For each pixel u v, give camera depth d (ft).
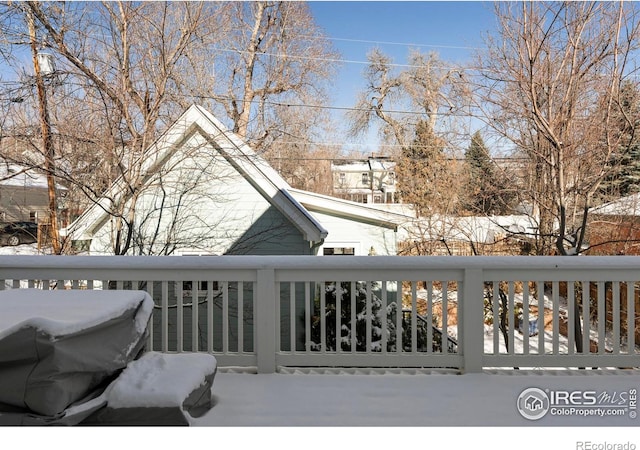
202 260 10.73
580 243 24.50
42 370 6.56
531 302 35.53
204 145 23.95
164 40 24.58
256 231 25.20
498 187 29.17
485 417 8.51
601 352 10.84
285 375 10.63
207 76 37.42
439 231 35.29
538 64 24.86
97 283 22.95
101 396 7.36
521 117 26.45
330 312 20.71
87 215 24.53
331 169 84.94
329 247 30.48
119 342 7.95
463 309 10.73
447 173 40.65
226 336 10.91
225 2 32.89
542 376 10.53
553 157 25.55
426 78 55.26
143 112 24.80
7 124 22.72
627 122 23.17
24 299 8.26
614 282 10.76
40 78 22.58
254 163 24.35
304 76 62.49
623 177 26.71
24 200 27.04
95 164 24.30
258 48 59.57
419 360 10.70
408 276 10.76
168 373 7.98
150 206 24.99
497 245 32.55
